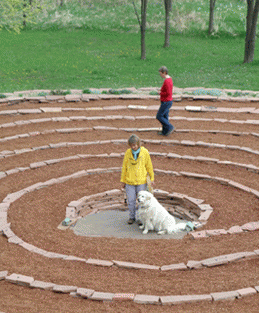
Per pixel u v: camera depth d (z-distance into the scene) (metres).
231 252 6.12
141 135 12.46
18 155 11.02
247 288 5.05
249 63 23.59
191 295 4.96
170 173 9.67
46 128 13.16
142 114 14.52
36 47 29.47
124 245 6.59
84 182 9.39
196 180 9.41
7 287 5.28
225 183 9.09
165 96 11.58
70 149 11.43
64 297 5.05
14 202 8.32
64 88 19.00
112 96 16.52
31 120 13.77
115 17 35.28
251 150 10.88
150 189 7.63
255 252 5.93
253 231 6.80
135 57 26.22
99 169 9.89
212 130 12.59
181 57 26.08
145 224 7.33
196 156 10.73
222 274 5.51
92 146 11.62
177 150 11.25
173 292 5.10
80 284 5.34
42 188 9.07
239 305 4.80
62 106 15.60
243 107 15.16
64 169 10.07
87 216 8.32
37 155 11.01
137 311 4.75
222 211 7.86
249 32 23.28
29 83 20.45
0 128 13.26
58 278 5.48
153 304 4.86
